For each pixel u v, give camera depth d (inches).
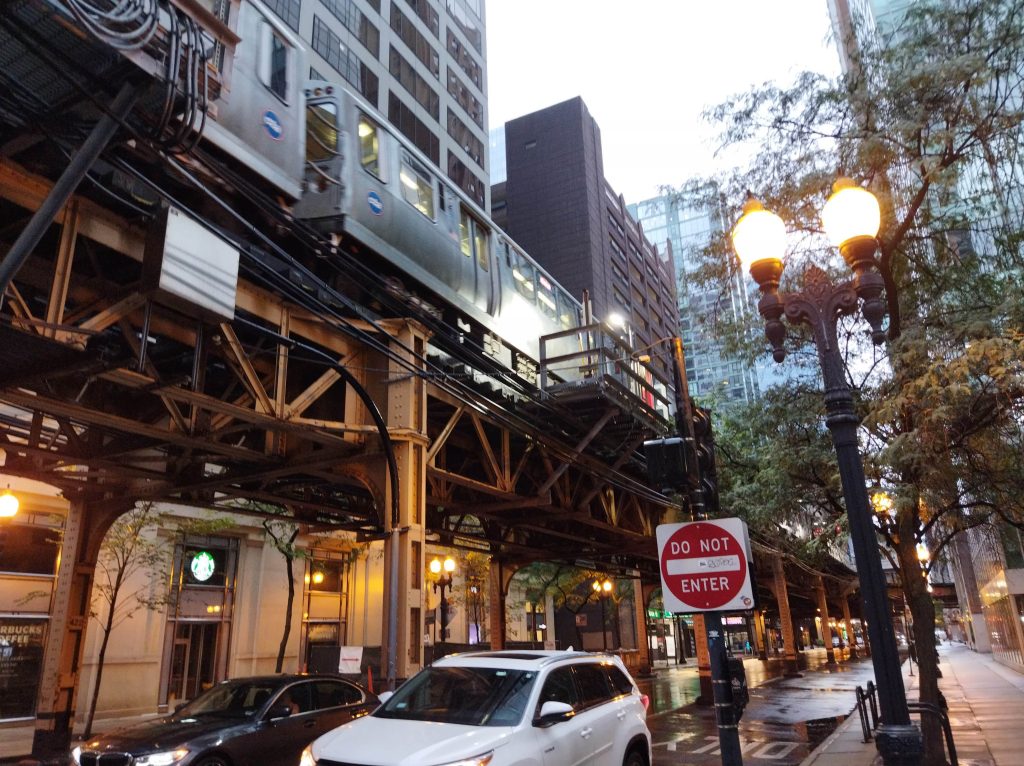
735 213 465.1
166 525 901.2
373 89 1589.6
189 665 954.1
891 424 397.1
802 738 619.2
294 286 376.2
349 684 411.2
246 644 1023.6
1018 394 350.3
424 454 492.1
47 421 714.2
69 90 254.1
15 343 301.0
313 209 446.0
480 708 244.4
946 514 444.8
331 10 1489.9
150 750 314.7
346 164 458.3
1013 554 1184.2
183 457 518.9
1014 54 386.9
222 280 322.7
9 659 765.3
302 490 677.9
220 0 387.9
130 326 387.2
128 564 834.2
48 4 215.6
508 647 1020.5
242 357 418.6
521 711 241.9
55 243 376.2
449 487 722.8
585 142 2962.6
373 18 1627.7
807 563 1245.1
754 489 538.3
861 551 215.2
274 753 347.6
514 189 2989.7
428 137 1776.6
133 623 869.8
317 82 476.4
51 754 525.3
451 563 974.4
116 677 843.4
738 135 459.2
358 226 458.6
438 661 282.0
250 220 422.9
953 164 391.2
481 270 614.9
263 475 526.6
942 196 408.5
